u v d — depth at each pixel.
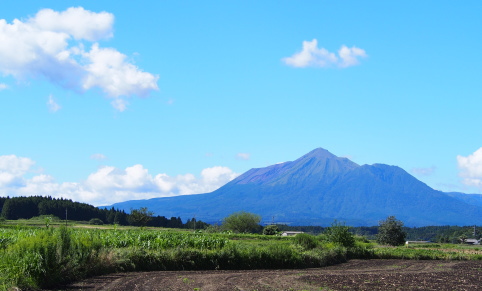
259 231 151.12
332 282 33.19
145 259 37.69
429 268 50.25
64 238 29.69
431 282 34.78
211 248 45.16
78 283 27.62
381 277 37.59
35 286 24.59
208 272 38.00
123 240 42.19
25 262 25.06
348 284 32.25
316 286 30.86
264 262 44.88
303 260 48.56
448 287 31.95
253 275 36.66
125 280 29.80
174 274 35.00
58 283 26.94
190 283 29.88
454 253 72.88
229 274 36.81
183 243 44.44
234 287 28.77
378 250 69.44
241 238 89.12
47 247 26.88
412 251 71.25
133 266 36.19
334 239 66.12
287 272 40.75
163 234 48.59
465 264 57.75
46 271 25.92
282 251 46.88
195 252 41.09
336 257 56.62
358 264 54.53
